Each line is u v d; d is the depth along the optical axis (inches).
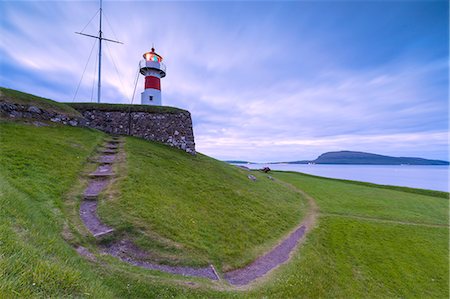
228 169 991.6
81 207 338.3
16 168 350.6
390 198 1071.6
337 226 625.9
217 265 318.0
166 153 778.2
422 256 510.0
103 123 880.3
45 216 270.7
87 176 438.0
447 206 986.7
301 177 1663.4
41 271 138.0
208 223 419.5
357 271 421.1
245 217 516.1
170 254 297.1
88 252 250.1
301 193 1021.2
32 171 363.3
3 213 200.2
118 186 409.1
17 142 442.9
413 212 842.2
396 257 492.1
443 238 622.2
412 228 673.0
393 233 619.5
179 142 968.3
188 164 760.3
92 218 317.4
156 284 234.1
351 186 1368.1
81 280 160.6
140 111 938.1
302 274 350.0
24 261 140.6
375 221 701.9
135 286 222.1
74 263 198.2
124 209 347.6
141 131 917.2
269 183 1056.8
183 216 400.2
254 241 428.8
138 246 290.8
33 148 442.6
